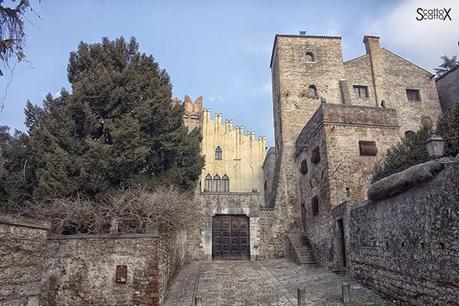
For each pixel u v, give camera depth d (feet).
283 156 85.76
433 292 28.19
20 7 18.61
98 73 50.03
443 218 27.04
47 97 51.85
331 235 57.98
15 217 23.84
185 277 53.98
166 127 54.95
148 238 37.14
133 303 35.45
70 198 42.04
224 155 125.18
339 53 96.32
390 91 92.58
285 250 76.18
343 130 64.03
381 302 35.37
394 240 34.86
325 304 37.09
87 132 48.55
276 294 43.65
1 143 50.14
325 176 62.95
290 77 93.45
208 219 76.89
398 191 33.53
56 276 35.99
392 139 64.39
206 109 130.11
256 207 78.59
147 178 50.42
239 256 76.13
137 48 59.06
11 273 23.45
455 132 37.04
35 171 44.78
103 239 37.04
